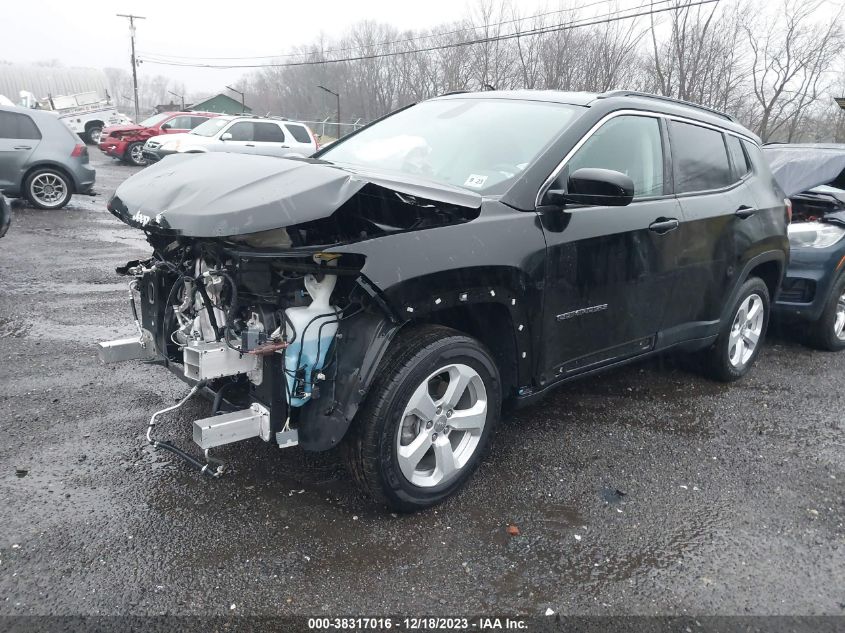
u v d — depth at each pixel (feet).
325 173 9.12
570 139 11.43
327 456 11.68
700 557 9.56
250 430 9.20
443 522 10.02
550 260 10.74
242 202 8.47
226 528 9.59
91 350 16.48
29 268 25.20
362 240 8.89
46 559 8.75
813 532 10.34
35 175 38.83
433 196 9.52
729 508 10.89
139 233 34.27
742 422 14.25
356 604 8.27
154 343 11.14
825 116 86.69
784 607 8.65
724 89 82.89
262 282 8.95
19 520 9.53
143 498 10.23
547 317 11.00
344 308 9.46
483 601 8.45
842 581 9.21
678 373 16.94
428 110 14.26
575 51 94.79
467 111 13.38
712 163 14.51
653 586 8.89
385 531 9.70
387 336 9.23
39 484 10.47
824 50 83.20
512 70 105.81
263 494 10.47
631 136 12.57
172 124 74.69
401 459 9.63
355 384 9.09
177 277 10.35
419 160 12.24
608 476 11.66
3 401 13.34
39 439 11.87
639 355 13.15
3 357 15.76
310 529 9.66
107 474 10.84
